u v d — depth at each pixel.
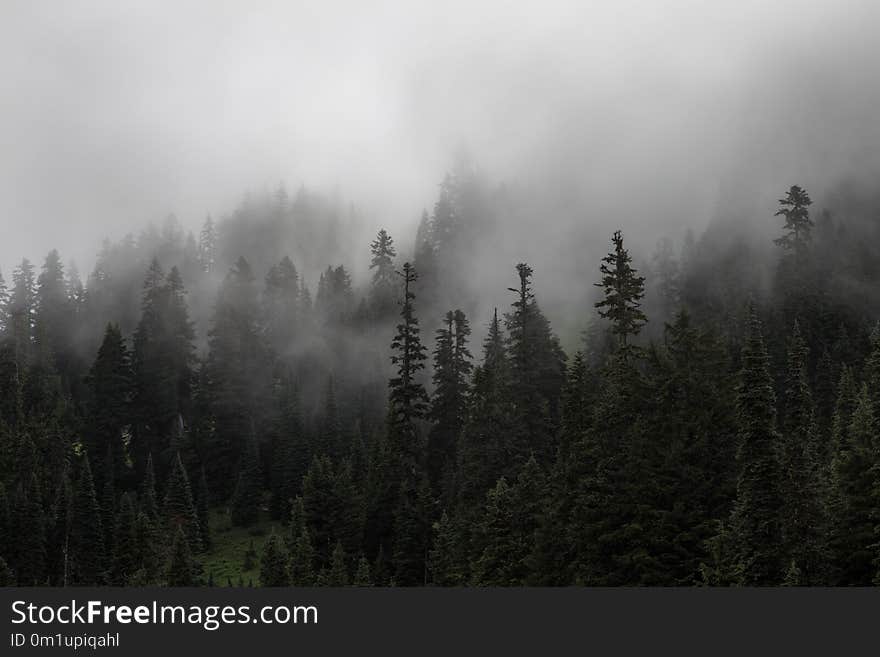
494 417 68.75
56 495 93.62
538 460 68.88
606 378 53.81
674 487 43.09
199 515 99.94
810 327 107.31
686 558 42.12
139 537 80.62
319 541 79.88
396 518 72.62
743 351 41.12
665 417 46.19
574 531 46.09
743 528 38.16
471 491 65.62
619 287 53.88
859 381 84.81
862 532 38.81
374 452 89.56
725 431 47.06
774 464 38.09
